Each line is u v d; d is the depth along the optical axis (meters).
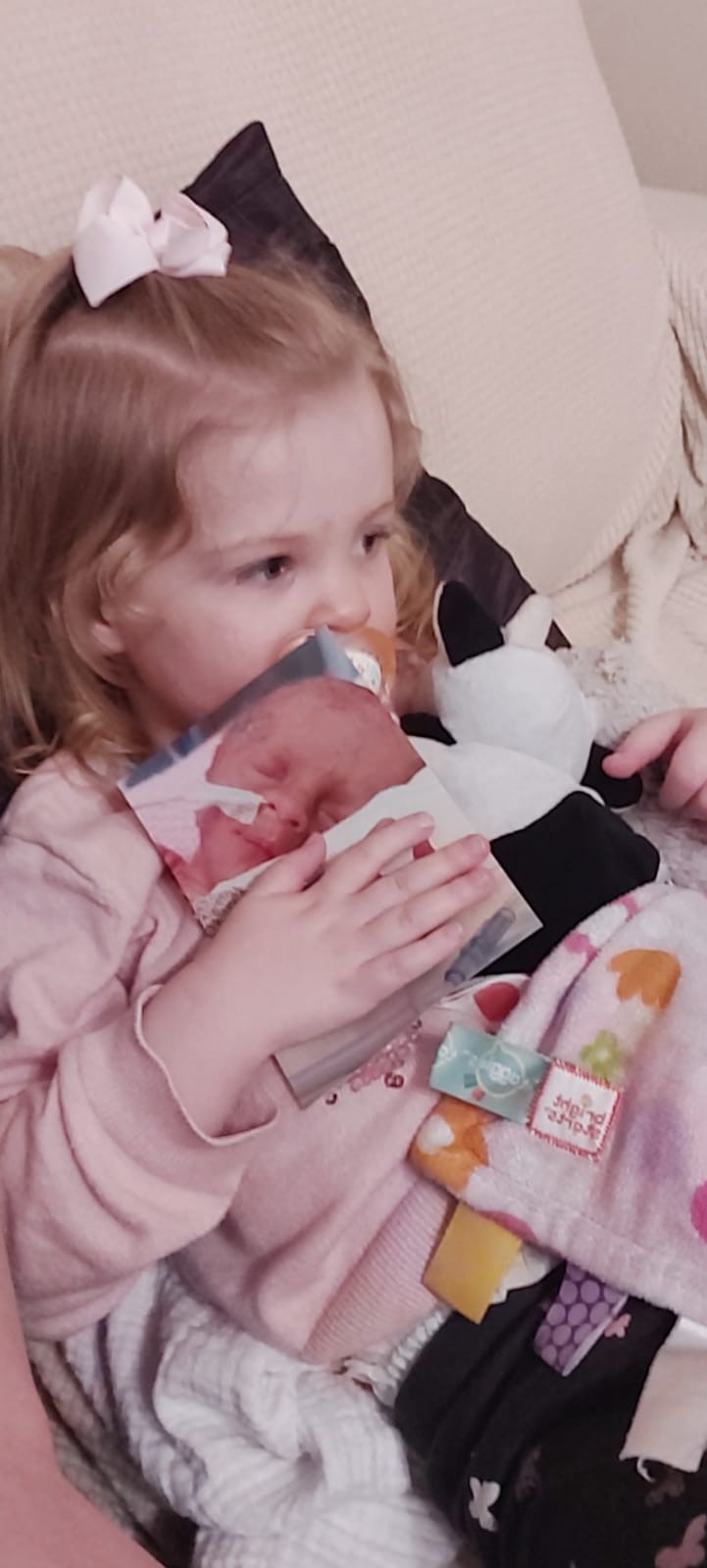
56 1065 0.71
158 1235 0.68
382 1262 0.72
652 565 1.26
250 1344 0.73
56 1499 0.45
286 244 0.88
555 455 1.16
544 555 1.20
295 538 0.73
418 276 1.03
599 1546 0.62
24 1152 0.68
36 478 0.75
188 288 0.75
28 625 0.78
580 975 0.76
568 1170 0.70
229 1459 0.72
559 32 1.20
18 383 0.75
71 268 0.75
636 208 1.24
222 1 0.93
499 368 1.09
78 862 0.73
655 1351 0.67
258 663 0.74
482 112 1.09
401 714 0.85
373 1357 0.73
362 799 0.71
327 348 0.75
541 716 0.81
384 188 1.01
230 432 0.71
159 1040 0.68
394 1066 0.75
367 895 0.70
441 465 1.06
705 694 1.16
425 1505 0.72
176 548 0.72
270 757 0.71
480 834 0.73
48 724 0.80
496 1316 0.70
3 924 0.74
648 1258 0.67
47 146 0.81
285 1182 0.74
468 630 0.82
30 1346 0.82
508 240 1.10
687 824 0.90
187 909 0.75
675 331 1.28
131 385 0.72
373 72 1.02
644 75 1.51
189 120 0.89
